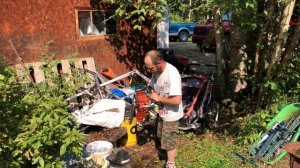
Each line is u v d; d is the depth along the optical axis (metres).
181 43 20.91
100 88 5.94
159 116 4.55
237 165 4.84
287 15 5.33
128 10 7.23
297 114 5.35
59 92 3.41
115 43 7.49
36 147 2.81
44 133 2.85
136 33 7.84
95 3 7.03
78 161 4.09
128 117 5.27
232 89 7.05
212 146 5.30
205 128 6.03
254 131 5.35
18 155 3.08
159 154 5.04
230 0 4.75
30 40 6.15
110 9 7.34
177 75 4.12
